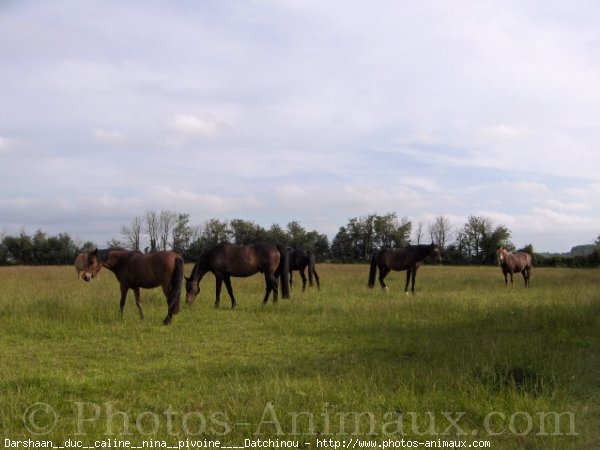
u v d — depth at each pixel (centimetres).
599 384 647
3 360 845
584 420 537
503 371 675
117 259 1228
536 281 2692
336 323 1184
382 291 1975
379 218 7569
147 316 1258
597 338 950
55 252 6450
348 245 7638
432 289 2136
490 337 981
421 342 959
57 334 1057
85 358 866
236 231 6888
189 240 6638
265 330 1116
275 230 7156
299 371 763
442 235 6944
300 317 1280
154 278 1202
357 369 748
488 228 6750
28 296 1557
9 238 6412
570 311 1141
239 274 1480
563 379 648
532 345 862
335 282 2444
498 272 3656
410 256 1916
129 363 827
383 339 1009
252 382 707
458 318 1211
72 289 1886
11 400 601
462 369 701
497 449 481
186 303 1484
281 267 1528
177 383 698
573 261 5581
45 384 676
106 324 1163
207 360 849
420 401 593
